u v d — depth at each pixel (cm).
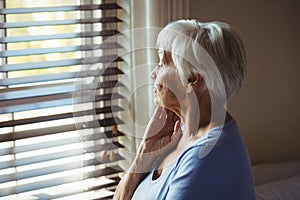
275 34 221
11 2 171
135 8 179
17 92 173
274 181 203
